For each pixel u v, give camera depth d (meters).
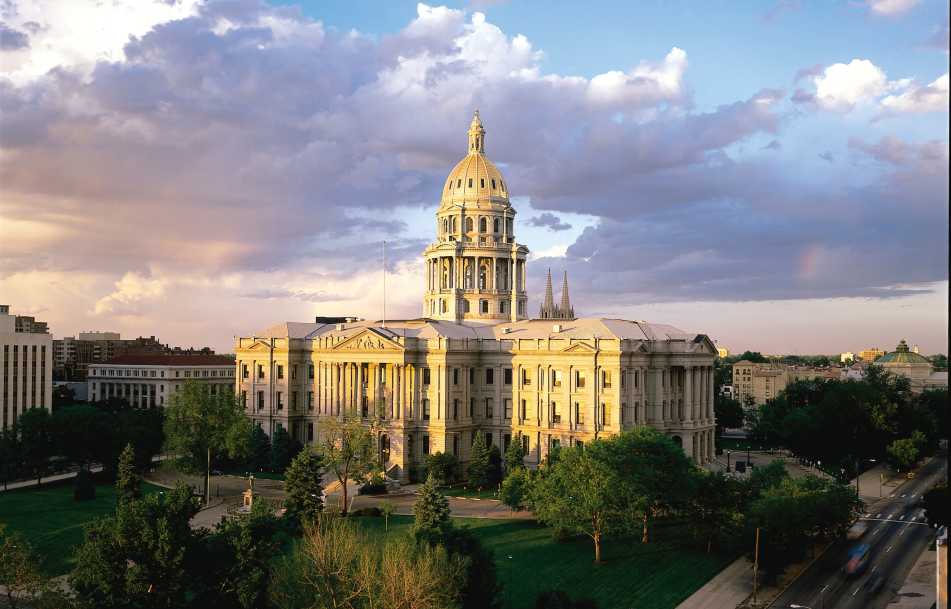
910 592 102.56
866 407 192.88
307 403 198.62
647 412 177.12
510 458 165.75
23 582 80.31
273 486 165.75
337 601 75.50
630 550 117.88
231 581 76.81
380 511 137.88
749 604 98.25
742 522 112.88
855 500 123.00
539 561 112.19
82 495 146.38
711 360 187.25
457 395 182.62
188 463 151.75
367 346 184.50
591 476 114.12
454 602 78.00
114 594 72.31
